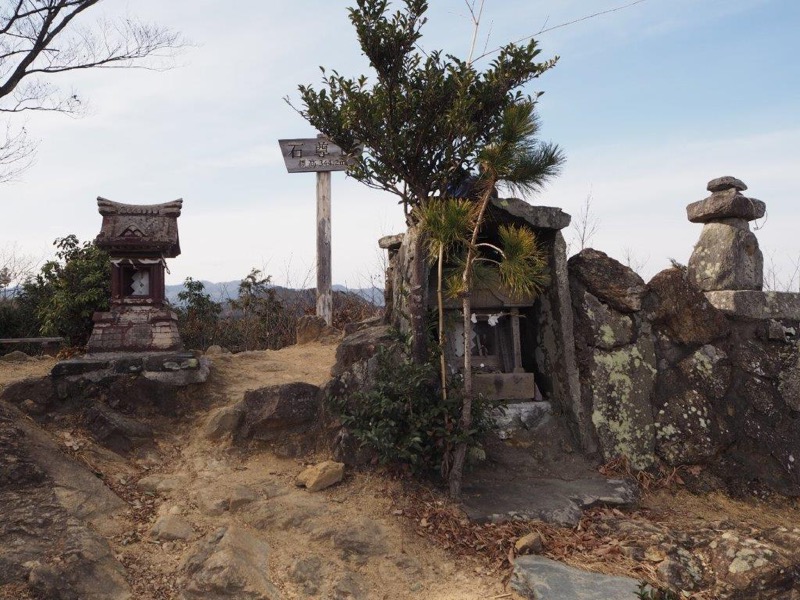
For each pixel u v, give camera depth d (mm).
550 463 5992
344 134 5773
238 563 4180
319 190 10742
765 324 6746
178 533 4484
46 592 3746
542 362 6602
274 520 4773
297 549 4531
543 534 4859
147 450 5664
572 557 4645
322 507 4965
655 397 6277
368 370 5742
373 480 5328
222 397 6422
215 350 8492
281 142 10664
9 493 4461
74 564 3945
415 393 5359
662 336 6445
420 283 5664
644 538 4875
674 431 6180
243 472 5426
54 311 8961
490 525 4898
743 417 6371
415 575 4398
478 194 5758
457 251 6145
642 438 6113
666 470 6086
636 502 5523
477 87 5566
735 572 4488
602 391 6168
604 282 6344
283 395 5812
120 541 4387
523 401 6398
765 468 6230
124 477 5176
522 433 6152
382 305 11445
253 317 11414
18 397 5691
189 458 5602
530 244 5332
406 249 6066
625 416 6137
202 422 6016
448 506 5102
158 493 5035
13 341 8211
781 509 5922
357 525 4742
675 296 6461
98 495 4750
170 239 6457
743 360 6555
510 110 5141
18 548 4012
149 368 6148
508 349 6590
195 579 4059
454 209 5121
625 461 6031
